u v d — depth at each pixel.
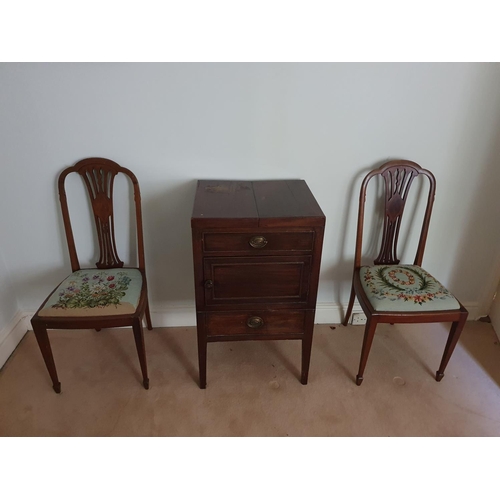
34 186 1.59
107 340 1.86
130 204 1.66
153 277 1.84
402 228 1.82
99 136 1.51
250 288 1.35
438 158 1.64
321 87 1.47
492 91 1.50
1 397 1.54
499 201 1.75
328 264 1.88
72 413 1.47
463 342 1.88
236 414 1.48
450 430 1.42
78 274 1.61
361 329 1.97
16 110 1.43
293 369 1.71
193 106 1.47
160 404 1.52
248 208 1.29
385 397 1.56
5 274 1.74
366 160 1.63
